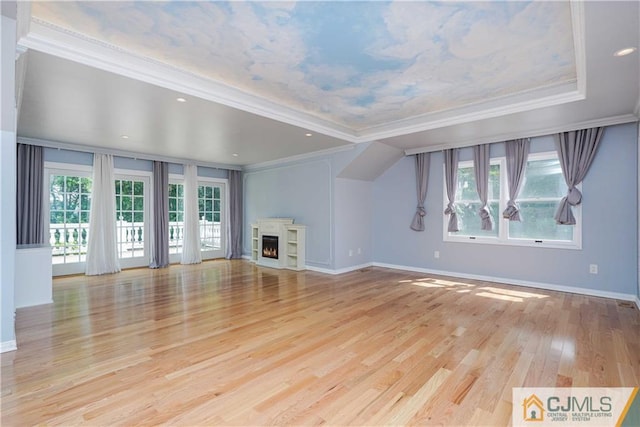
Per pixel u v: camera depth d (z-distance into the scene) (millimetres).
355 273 6176
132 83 3082
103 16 2406
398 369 2416
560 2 2211
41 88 3191
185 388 2156
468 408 1941
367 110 4477
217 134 4984
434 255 6055
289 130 4750
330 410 1925
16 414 1864
